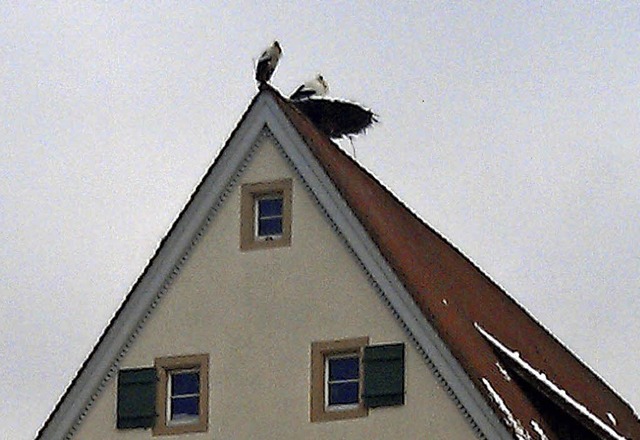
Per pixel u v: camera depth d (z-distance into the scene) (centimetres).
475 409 3441
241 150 3656
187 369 3638
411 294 3506
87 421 3653
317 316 3569
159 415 3622
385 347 3512
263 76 3662
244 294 3625
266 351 3591
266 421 3562
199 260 3659
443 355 3472
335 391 3553
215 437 3584
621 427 4331
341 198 3584
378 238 3553
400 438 3472
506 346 3841
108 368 3659
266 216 3656
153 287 3666
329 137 3972
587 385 4419
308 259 3594
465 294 4000
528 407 3612
